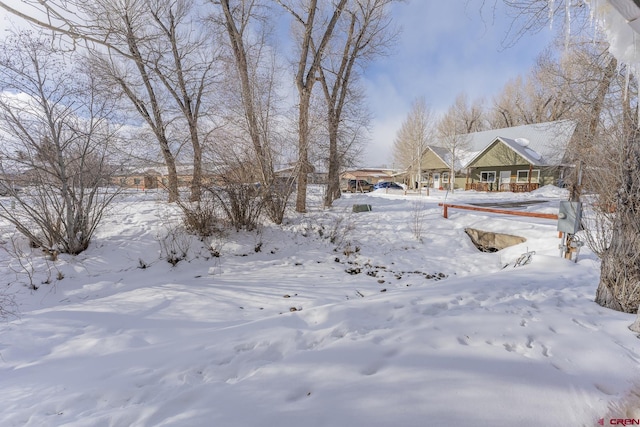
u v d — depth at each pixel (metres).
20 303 4.52
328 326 2.69
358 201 14.05
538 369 1.88
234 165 7.68
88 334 3.52
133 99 8.55
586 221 5.16
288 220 8.69
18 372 2.65
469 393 1.68
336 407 1.61
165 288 5.19
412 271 6.43
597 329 2.41
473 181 26.61
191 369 2.15
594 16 1.79
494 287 3.45
